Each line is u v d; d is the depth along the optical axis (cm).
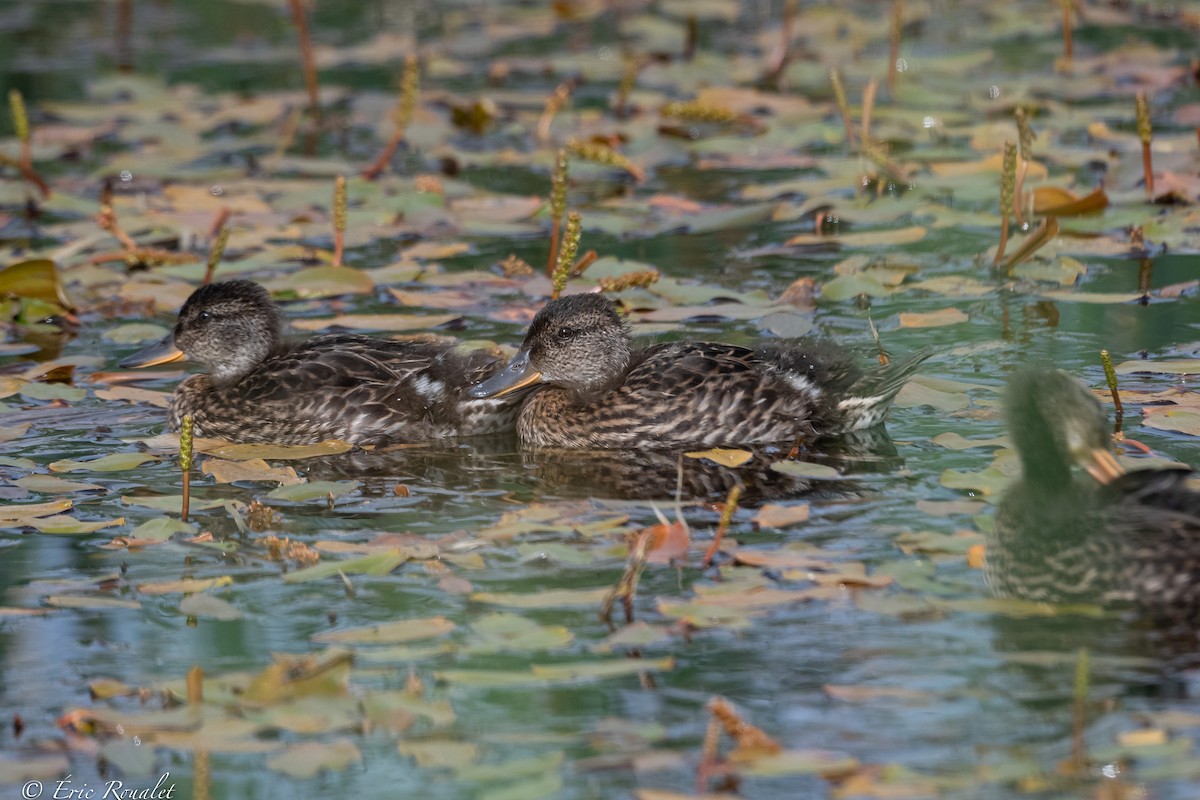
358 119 2325
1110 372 1215
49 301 1591
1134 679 830
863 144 1925
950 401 1308
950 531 1049
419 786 768
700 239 1806
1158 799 720
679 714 823
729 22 2888
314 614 959
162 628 945
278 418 1334
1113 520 940
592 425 1301
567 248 1440
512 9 3042
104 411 1379
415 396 1334
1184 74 2356
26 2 3075
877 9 2945
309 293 1622
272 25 2902
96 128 2269
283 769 770
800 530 1063
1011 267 1659
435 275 1692
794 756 765
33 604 978
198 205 1919
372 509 1143
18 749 809
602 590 973
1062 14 2759
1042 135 2080
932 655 873
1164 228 1719
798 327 1493
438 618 937
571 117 2295
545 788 752
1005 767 752
